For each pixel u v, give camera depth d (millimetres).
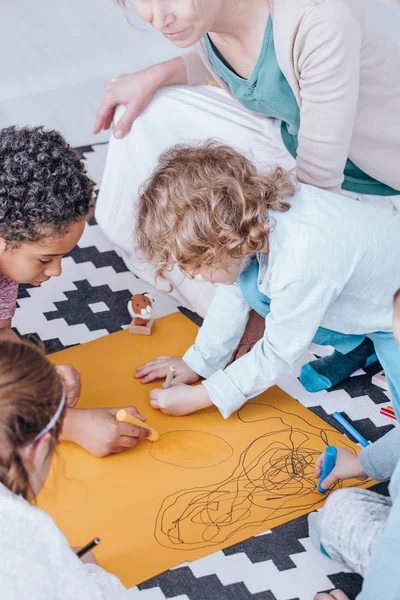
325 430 1488
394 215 1420
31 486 1013
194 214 1288
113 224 1898
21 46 2904
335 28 1436
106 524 1280
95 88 2676
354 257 1346
